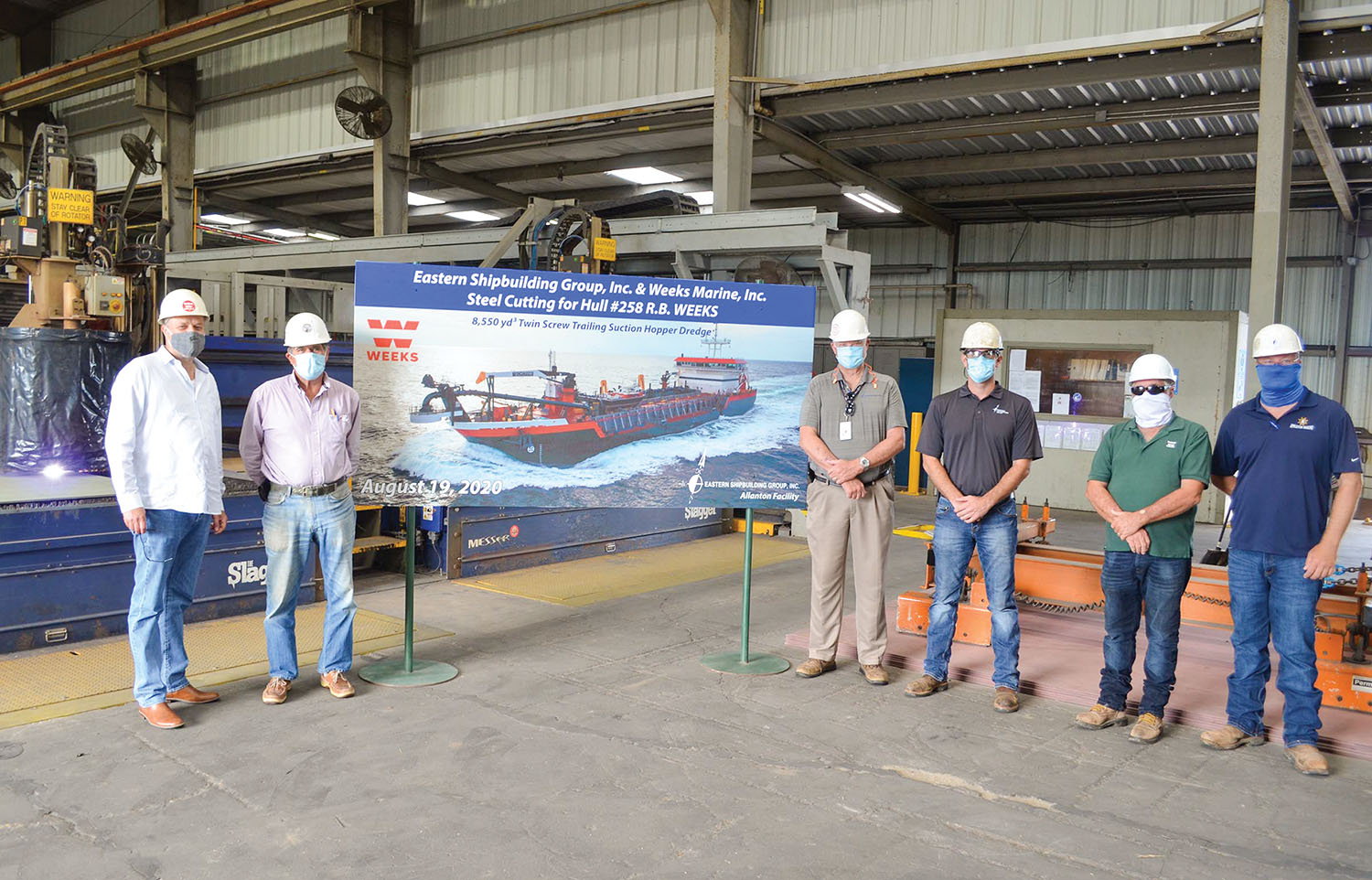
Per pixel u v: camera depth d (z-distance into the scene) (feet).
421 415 15.05
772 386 16.06
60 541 16.49
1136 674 15.79
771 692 15.24
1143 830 10.60
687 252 30.50
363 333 14.78
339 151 51.03
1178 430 13.16
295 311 38.60
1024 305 58.54
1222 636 17.99
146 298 23.73
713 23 38.47
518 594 21.97
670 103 39.63
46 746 12.30
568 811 10.76
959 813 10.94
